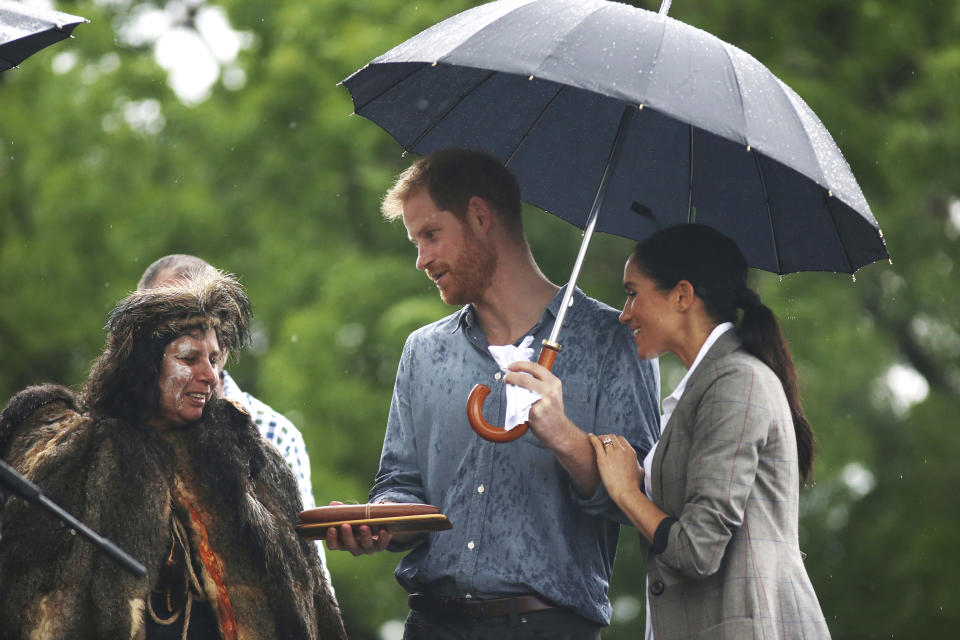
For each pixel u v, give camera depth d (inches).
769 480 403.9
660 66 399.9
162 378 413.4
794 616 396.5
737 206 472.1
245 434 433.4
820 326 1194.6
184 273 542.9
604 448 426.3
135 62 1365.7
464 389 462.9
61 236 1318.9
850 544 1279.5
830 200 438.9
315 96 1207.6
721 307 426.3
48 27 410.6
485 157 469.4
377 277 1154.0
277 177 1221.1
